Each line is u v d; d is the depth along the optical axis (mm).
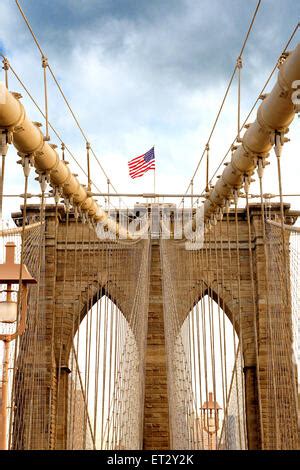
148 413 30312
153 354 30922
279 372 14953
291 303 17188
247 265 31078
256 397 29141
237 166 11750
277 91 8117
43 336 28516
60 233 31781
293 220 30359
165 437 30000
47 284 30500
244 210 31031
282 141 8945
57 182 12352
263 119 8961
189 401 16016
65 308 30750
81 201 15734
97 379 14344
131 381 17734
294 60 7426
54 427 28609
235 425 17109
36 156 9914
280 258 23281
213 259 30672
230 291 30469
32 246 25797
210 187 16016
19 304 8172
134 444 16641
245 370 29688
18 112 8461
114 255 29578
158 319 31328
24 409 21359
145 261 27812
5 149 8344
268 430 26203
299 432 9945
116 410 14906
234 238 31219
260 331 29766
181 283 26203
